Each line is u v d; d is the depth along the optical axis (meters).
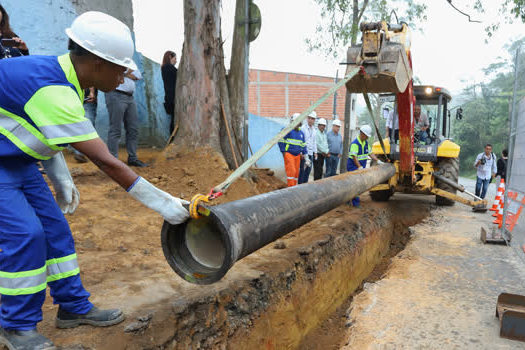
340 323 4.31
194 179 6.01
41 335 2.02
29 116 1.78
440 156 8.45
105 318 2.34
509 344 3.00
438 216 7.67
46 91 1.73
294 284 3.91
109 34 1.84
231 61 7.30
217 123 6.81
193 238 2.13
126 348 2.24
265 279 3.51
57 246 2.17
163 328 2.48
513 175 5.62
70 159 6.19
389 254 6.76
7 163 1.91
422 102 8.68
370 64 4.35
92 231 4.07
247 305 3.18
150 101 9.34
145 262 3.59
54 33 7.26
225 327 2.93
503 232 5.79
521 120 5.24
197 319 2.75
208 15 6.54
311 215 3.09
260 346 3.22
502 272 4.48
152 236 4.25
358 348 2.98
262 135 11.86
